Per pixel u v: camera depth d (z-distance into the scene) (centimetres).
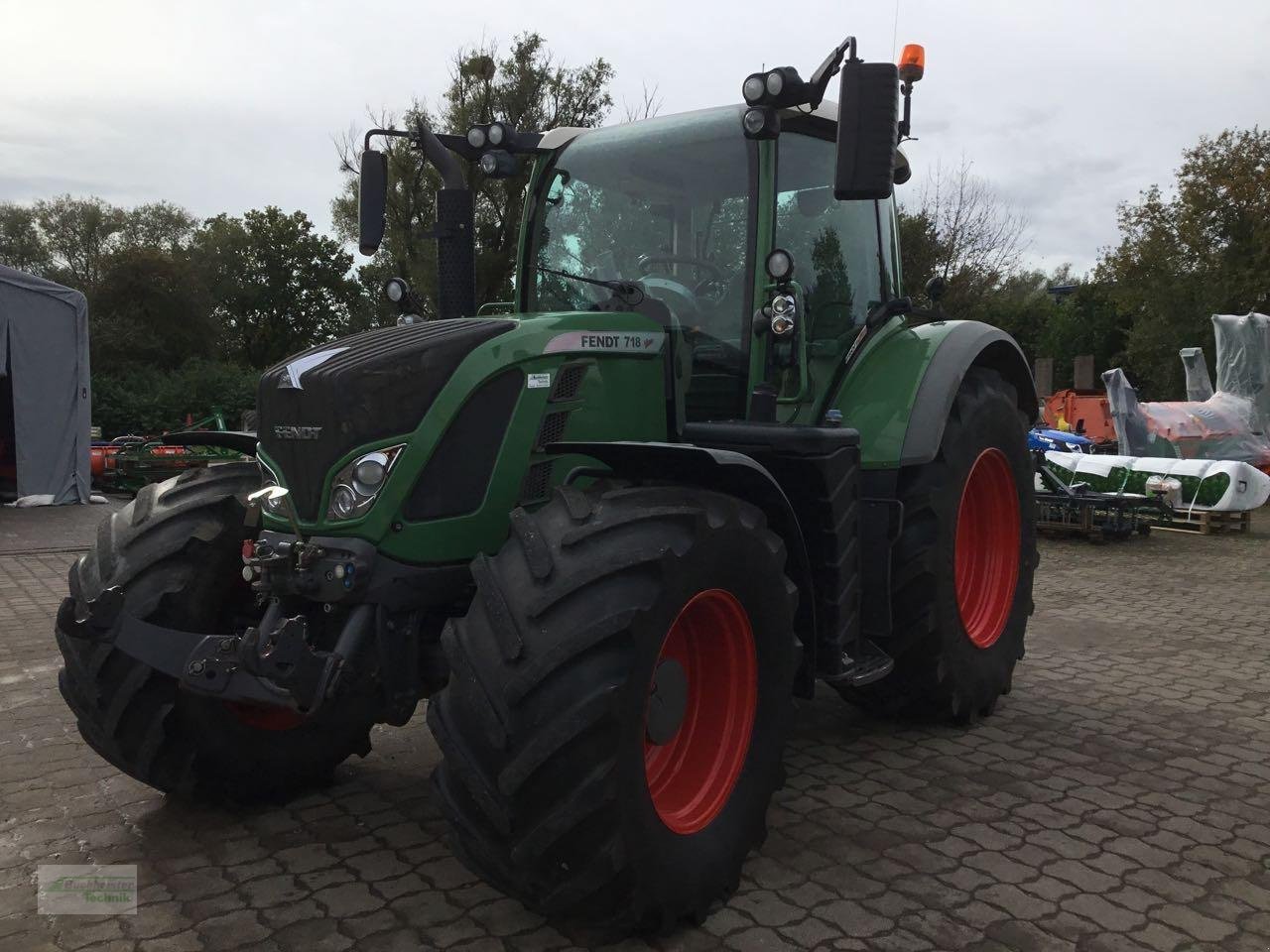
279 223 4212
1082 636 562
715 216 333
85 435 1164
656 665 232
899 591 361
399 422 251
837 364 370
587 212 357
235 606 299
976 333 394
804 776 340
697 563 230
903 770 347
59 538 891
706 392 336
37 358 1110
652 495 235
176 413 2136
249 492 304
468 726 214
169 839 288
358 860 275
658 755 254
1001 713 414
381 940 232
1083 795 324
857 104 267
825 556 304
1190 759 359
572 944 231
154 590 274
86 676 273
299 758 310
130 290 3631
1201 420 1263
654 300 324
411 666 259
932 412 352
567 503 233
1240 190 1920
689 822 242
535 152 372
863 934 237
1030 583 430
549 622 213
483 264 949
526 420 269
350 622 248
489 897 253
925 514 360
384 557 251
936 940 234
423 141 349
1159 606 649
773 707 265
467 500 262
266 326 4281
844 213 380
